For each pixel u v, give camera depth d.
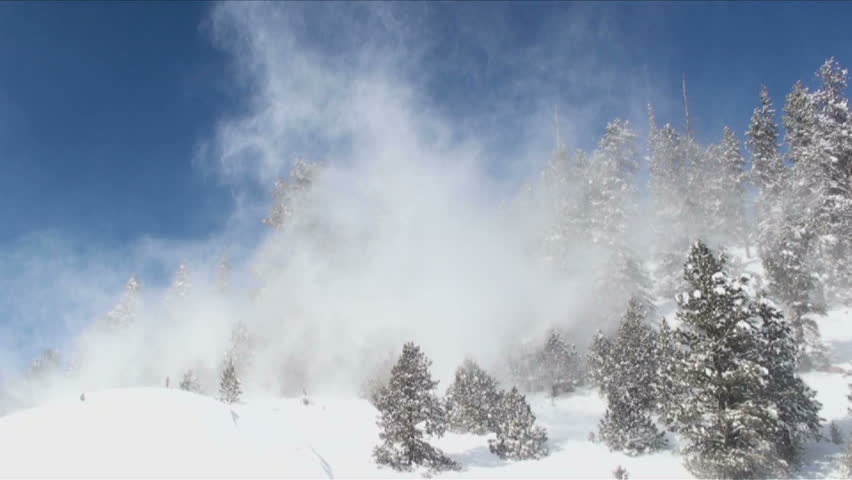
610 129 61.56
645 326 30.73
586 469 23.27
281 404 32.78
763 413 19.61
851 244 41.62
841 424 24.58
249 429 18.70
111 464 14.23
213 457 15.36
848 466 19.62
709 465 20.14
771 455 20.08
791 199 46.44
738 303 21.28
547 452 26.20
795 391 21.86
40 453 14.79
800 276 34.12
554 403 36.25
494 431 30.59
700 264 22.59
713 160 59.12
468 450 27.08
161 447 15.42
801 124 51.16
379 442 25.64
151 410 18.05
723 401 20.80
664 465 22.88
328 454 23.12
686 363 21.55
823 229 42.62
